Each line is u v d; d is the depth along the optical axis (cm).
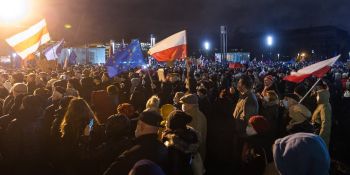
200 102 855
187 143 384
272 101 689
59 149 484
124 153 343
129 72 1499
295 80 751
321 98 664
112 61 1101
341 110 1317
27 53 1040
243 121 638
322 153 216
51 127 517
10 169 509
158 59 905
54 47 1791
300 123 519
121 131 397
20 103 585
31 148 502
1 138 548
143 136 350
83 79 947
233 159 755
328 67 706
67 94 712
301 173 215
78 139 476
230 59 7962
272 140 440
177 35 895
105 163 402
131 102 783
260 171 412
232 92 1018
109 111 634
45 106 632
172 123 396
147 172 220
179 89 1132
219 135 826
